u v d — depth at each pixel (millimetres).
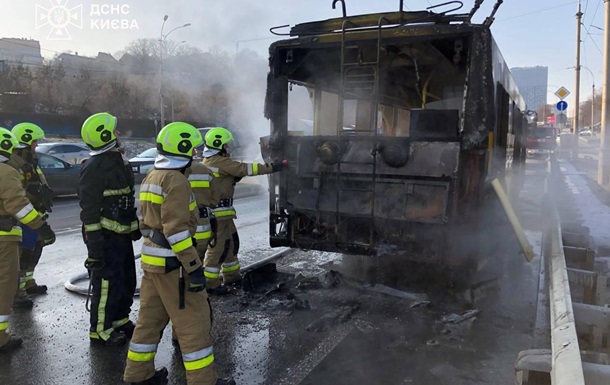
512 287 5766
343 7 5266
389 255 5039
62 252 7430
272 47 5609
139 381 3412
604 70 15297
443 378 3643
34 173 5320
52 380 3617
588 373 2803
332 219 5312
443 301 5219
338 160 5188
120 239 4230
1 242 3979
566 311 3330
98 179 3980
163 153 3268
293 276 6051
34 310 5004
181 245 3086
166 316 3459
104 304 4203
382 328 4547
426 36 4832
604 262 6770
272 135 5621
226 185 5375
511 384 3553
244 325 4602
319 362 3891
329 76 6277
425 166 4770
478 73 4637
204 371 3240
